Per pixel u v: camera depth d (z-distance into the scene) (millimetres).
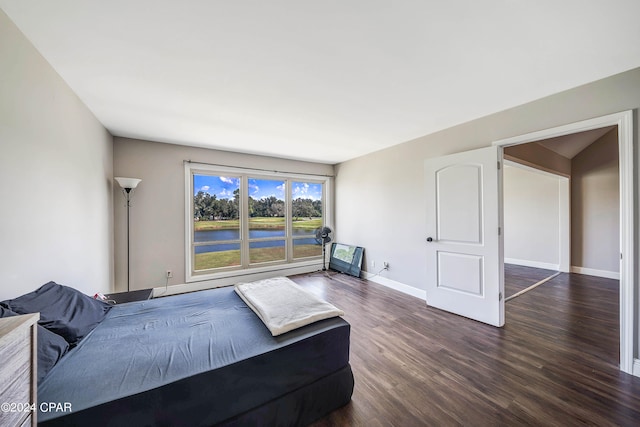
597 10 1311
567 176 4887
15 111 1410
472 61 1780
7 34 1333
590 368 1939
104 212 2957
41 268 1666
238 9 1291
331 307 1830
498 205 2635
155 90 2156
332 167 5430
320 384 1528
